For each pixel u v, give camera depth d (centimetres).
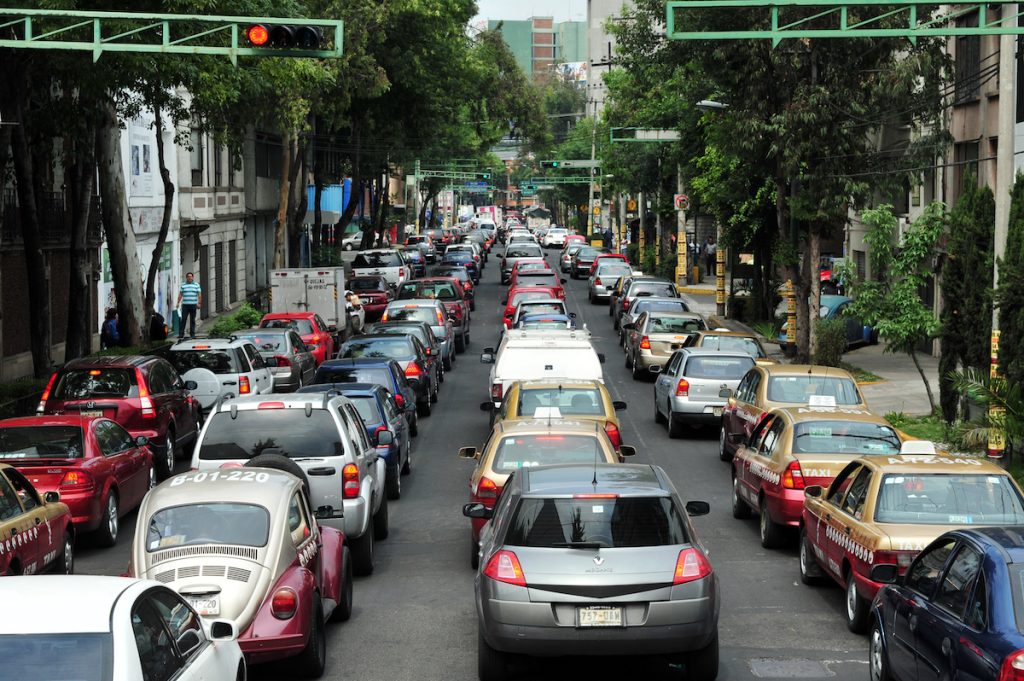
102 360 2889
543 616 1318
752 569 2047
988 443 2602
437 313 5019
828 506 1803
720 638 1639
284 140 7031
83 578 1012
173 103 4406
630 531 1356
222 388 3469
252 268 9069
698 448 3297
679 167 8156
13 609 929
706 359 3422
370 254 8344
